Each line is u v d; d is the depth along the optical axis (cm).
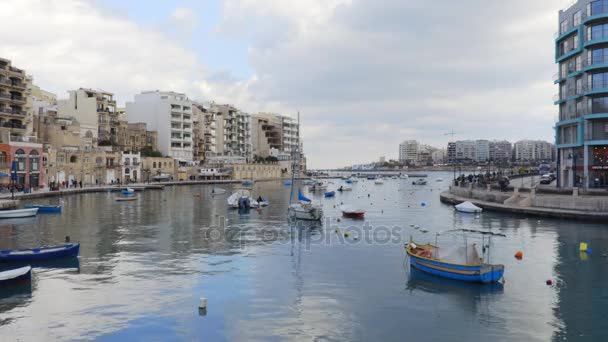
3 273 2912
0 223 5834
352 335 2233
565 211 5750
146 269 3391
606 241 4378
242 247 4225
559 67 8306
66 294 2797
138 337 2202
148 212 7162
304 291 2881
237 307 2592
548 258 3734
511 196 6875
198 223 5909
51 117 12888
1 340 2155
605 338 2184
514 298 2744
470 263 3084
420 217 6631
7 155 9606
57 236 4881
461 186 9538
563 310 2547
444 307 2600
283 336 2219
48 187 10731
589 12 7188
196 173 17475
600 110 7106
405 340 2180
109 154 13438
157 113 17462
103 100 14888
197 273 3281
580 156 7531
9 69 11062
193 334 2236
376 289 2917
